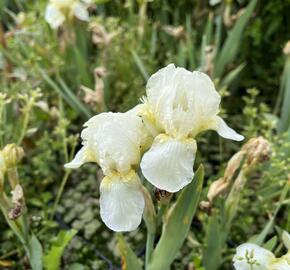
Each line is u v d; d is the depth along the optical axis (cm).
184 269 38
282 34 54
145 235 40
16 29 50
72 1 45
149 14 54
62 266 38
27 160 45
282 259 28
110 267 38
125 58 49
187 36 48
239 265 28
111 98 49
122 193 25
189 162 25
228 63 49
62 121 40
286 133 39
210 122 26
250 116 47
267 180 39
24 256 38
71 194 44
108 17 57
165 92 25
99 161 25
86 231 40
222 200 32
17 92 44
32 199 41
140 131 25
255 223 40
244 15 45
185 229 28
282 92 45
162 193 26
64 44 48
